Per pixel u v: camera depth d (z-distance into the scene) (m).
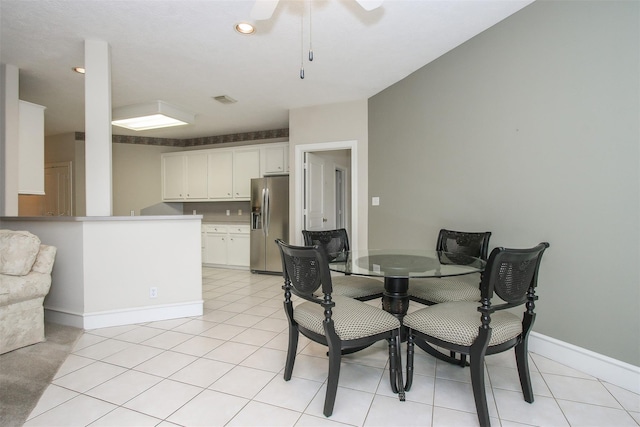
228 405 1.72
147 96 4.13
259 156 5.69
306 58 3.16
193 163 6.18
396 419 1.61
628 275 1.87
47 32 2.69
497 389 1.88
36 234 3.01
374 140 4.08
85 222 2.78
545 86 2.29
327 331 1.63
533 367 2.14
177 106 4.50
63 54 3.05
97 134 2.84
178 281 3.13
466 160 2.91
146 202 6.32
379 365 2.20
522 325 1.76
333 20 2.54
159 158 6.46
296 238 4.58
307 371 2.10
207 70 3.40
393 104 3.77
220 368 2.13
